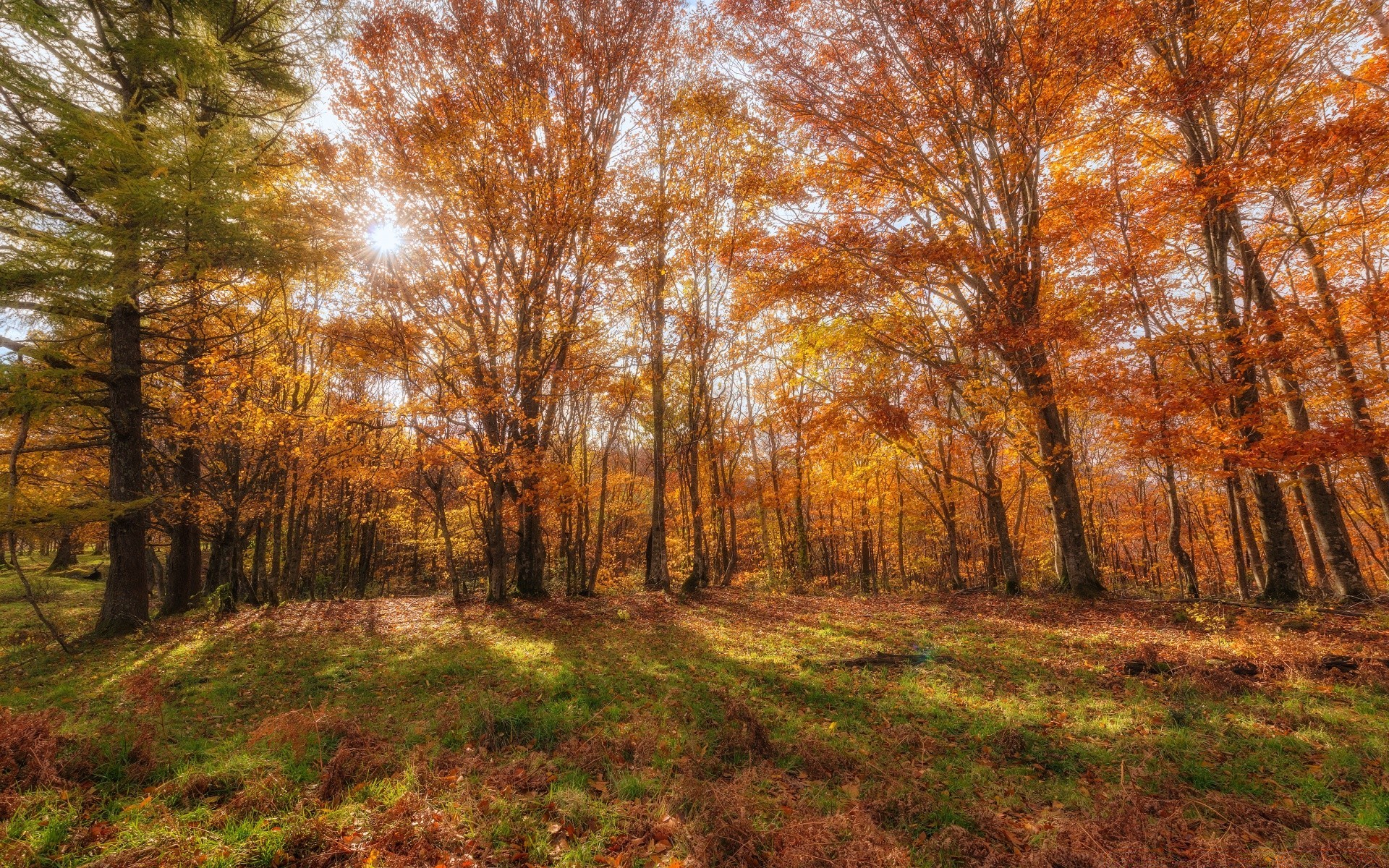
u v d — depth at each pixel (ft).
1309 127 30.58
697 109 57.47
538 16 50.67
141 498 38.09
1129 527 83.30
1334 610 33.63
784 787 15.60
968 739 19.02
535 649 33.27
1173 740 18.24
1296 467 31.04
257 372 48.32
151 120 35.83
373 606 54.19
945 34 37.76
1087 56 35.70
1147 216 39.68
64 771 14.78
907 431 46.19
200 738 18.90
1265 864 12.07
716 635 36.78
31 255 30.04
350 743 16.87
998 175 43.88
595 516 98.22
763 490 84.84
